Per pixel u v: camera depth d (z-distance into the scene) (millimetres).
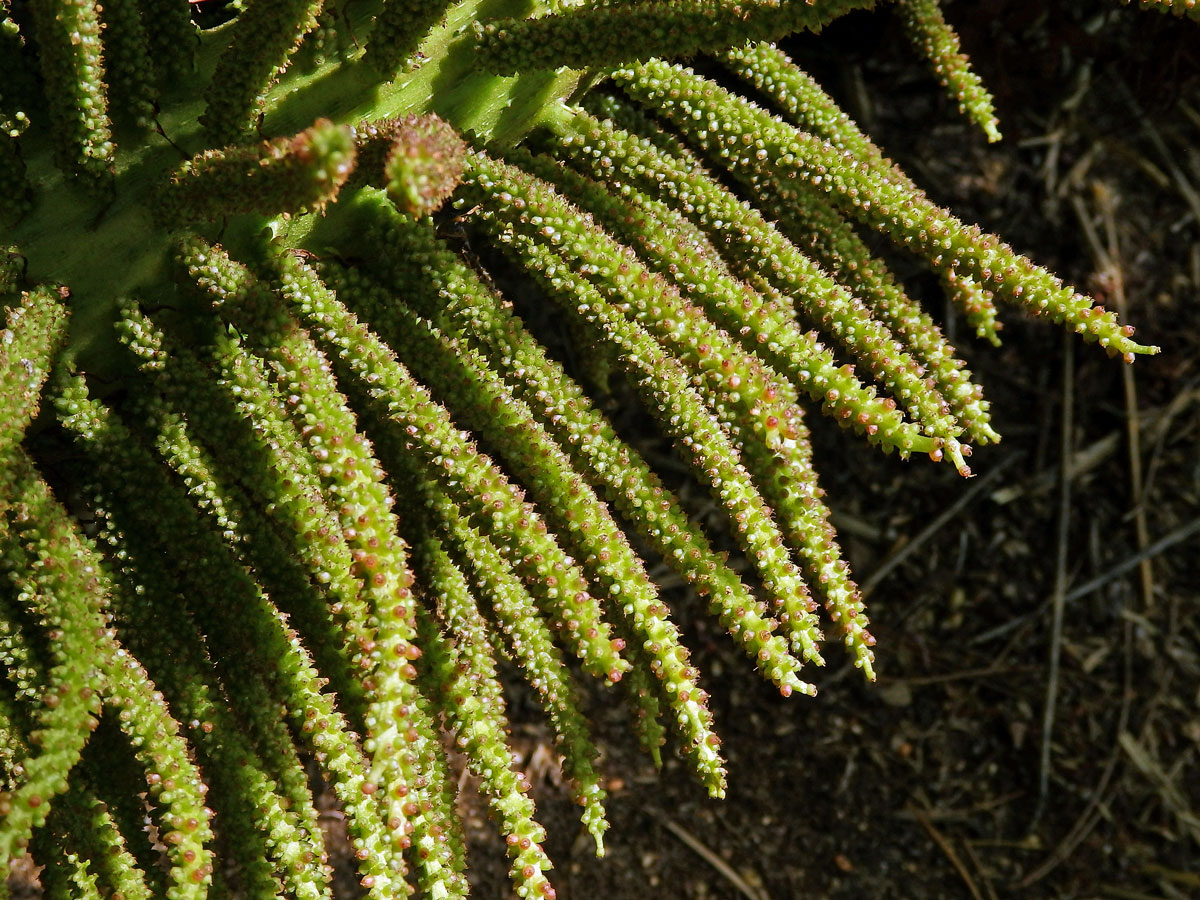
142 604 398
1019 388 927
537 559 394
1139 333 935
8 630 384
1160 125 954
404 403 398
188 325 412
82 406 400
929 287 900
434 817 395
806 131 445
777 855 791
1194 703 887
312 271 406
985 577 893
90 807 386
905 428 401
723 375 401
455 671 407
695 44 397
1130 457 926
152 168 410
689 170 439
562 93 430
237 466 400
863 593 875
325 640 401
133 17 400
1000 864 816
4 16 406
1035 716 859
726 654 832
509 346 410
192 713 395
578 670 814
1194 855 836
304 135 360
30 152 406
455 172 361
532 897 394
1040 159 930
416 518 414
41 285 400
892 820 818
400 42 407
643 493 408
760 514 400
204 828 377
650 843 774
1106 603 901
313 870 391
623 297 405
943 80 474
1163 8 401
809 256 444
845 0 386
